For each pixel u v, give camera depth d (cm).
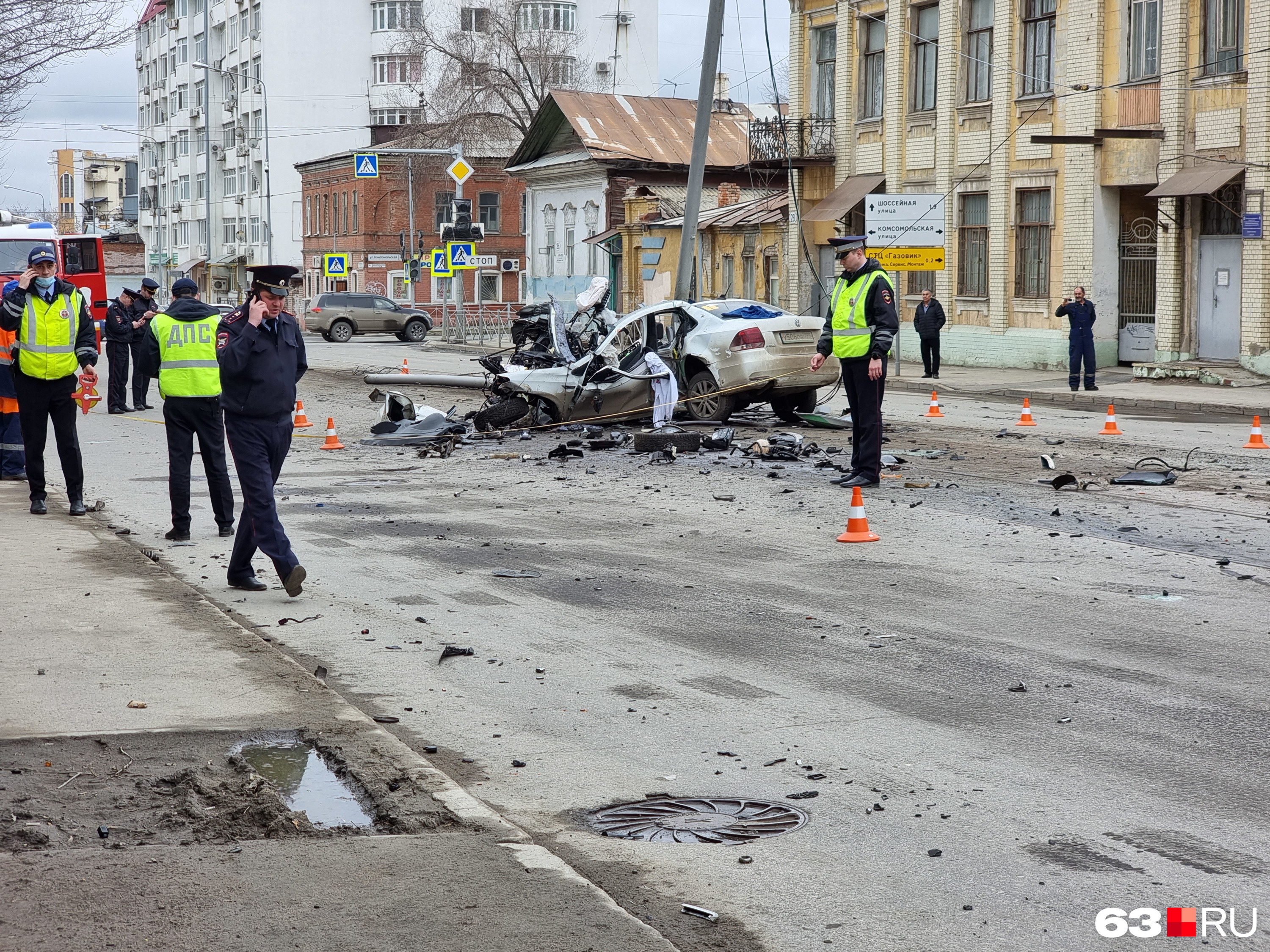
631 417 1894
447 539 1119
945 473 1452
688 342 1886
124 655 714
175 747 573
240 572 920
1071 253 3152
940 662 725
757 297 4234
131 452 1798
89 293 4284
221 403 884
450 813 499
